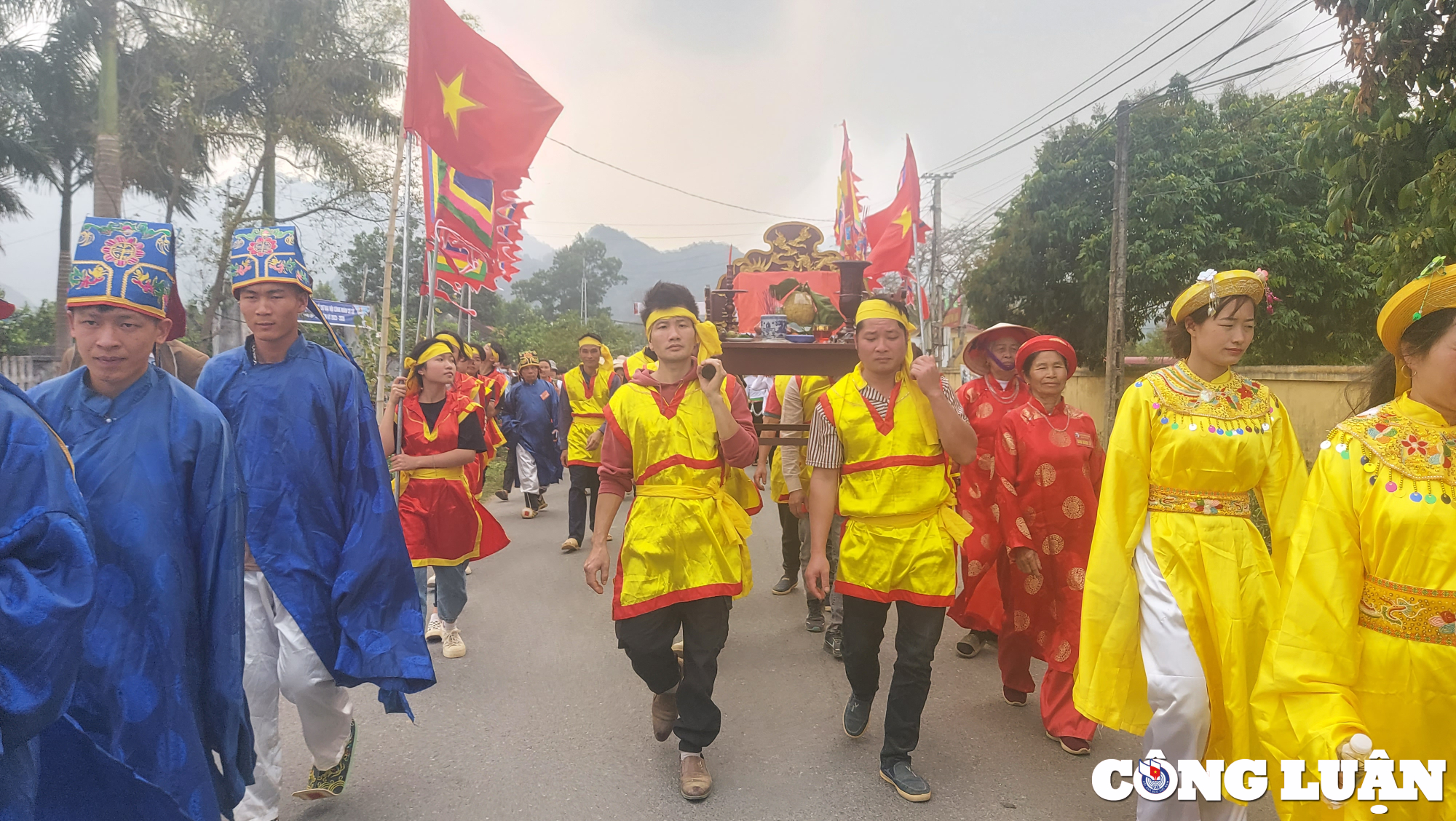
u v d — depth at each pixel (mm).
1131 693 2750
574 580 6836
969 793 3318
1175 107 14133
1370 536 2070
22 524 1787
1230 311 2666
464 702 4258
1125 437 2787
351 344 20141
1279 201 13117
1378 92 4469
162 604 2250
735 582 3348
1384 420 2113
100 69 15734
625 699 4293
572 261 75062
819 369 5312
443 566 4891
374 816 3148
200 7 17422
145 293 2289
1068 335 16516
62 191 18641
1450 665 1981
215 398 2963
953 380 24672
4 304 2295
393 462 4750
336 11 19062
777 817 3135
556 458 10266
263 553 2891
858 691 3648
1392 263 4715
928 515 3307
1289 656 2143
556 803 3248
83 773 2174
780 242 9500
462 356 8391
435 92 6078
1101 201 14781
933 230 24344
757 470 5730
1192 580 2666
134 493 2256
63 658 1789
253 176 19609
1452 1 4199
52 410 2301
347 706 3162
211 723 2389
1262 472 2729
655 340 3422
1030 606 3998
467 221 8188
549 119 6512
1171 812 2639
